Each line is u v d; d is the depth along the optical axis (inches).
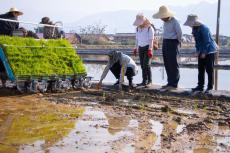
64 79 494.0
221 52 1392.7
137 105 414.3
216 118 364.2
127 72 506.6
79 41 2103.8
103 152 255.6
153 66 1020.5
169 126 328.2
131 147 267.3
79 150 258.5
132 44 2333.9
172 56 498.3
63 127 314.2
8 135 287.9
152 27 510.3
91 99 444.8
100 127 317.7
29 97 442.3
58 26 545.3
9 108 380.5
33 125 317.7
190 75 812.6
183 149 268.2
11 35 500.7
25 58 463.8
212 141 289.9
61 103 416.2
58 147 263.7
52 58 492.4
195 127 325.4
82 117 351.3
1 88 477.4
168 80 508.7
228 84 681.0
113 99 443.8
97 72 856.3
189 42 2042.3
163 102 440.5
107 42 2484.0
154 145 273.9
